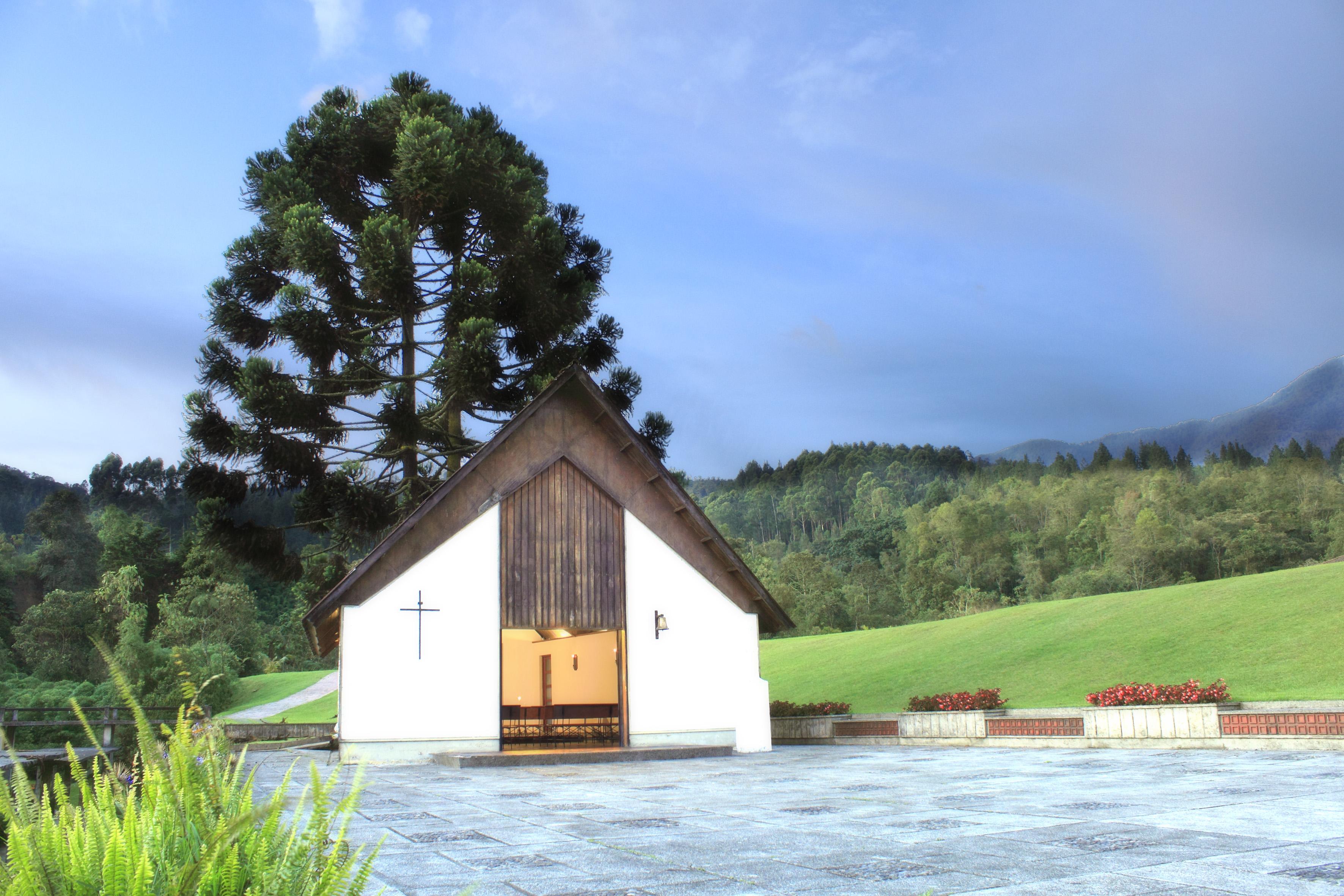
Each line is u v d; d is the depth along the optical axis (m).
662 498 18.61
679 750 16.52
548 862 5.77
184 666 3.33
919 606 120.00
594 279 30.77
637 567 18.09
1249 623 22.50
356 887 2.74
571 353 27.83
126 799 2.89
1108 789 8.86
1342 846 5.60
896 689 25.70
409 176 24.73
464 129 26.38
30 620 73.00
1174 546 115.94
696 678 18.08
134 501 151.00
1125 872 5.02
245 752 3.18
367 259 23.22
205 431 24.64
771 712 21.31
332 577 28.20
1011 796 8.68
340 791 10.57
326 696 56.84
